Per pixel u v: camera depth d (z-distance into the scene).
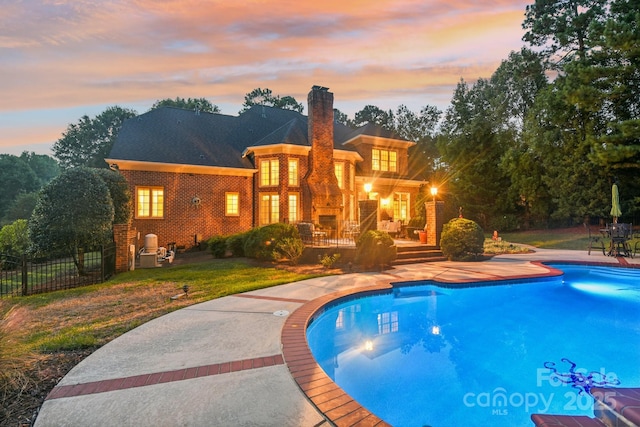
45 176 85.44
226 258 17.05
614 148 21.73
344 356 5.71
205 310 7.26
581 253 18.30
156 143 21.52
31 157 84.62
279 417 3.21
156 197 20.09
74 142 48.66
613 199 17.58
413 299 9.55
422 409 4.11
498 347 6.15
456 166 34.66
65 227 12.42
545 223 31.45
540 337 6.67
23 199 46.56
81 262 13.55
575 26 27.22
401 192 27.11
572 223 30.31
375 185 25.70
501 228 32.22
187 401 3.52
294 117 28.94
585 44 25.58
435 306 8.93
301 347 5.04
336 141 27.62
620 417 3.08
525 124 31.12
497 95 34.88
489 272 11.90
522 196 31.97
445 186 35.03
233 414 3.27
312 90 22.59
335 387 3.80
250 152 22.92
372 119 54.62
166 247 20.00
